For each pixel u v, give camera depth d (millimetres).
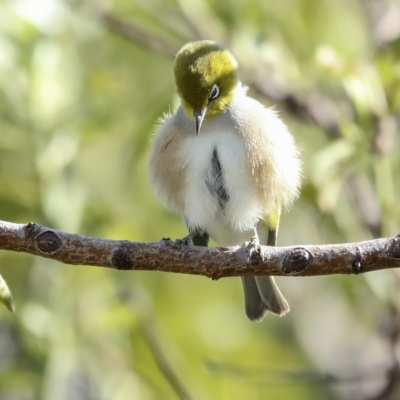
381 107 11406
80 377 13328
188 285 15195
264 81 13836
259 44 13547
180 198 10375
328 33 14078
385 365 11812
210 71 10047
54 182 12062
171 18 14133
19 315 11602
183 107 10211
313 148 14133
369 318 13750
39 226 7996
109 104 13281
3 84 12258
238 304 15648
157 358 11906
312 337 16016
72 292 12000
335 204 12555
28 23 12305
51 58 12445
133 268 8039
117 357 12195
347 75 11461
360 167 11734
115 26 13977
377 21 14133
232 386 13531
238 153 10102
